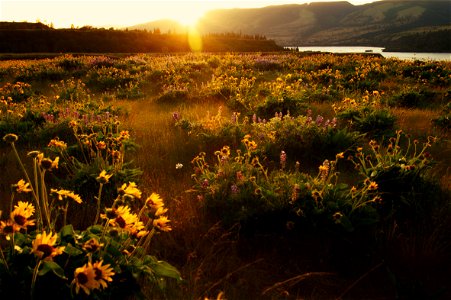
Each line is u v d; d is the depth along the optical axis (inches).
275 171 225.8
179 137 324.5
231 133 317.1
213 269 147.4
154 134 336.2
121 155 236.7
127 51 3499.0
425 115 414.9
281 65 974.4
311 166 262.8
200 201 189.5
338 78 692.1
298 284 141.4
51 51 3154.5
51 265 101.8
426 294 132.0
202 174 222.4
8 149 301.7
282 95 449.7
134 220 111.5
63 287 106.1
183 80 736.3
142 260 125.3
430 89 609.6
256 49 4581.7
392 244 164.7
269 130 309.0
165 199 202.1
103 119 366.0
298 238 166.9
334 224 166.4
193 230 172.6
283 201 175.5
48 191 214.7
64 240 118.1
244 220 171.3
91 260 107.4
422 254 157.5
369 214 173.8
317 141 285.4
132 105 523.5
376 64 802.8
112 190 207.5
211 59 1045.2
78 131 328.2
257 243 165.9
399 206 187.9
